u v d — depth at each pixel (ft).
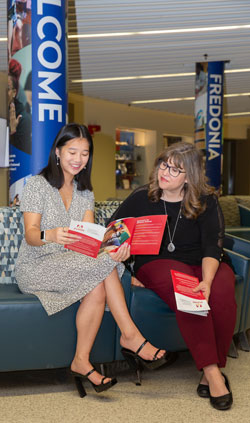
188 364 9.30
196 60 26.68
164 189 8.48
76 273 7.64
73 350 7.74
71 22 20.03
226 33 21.76
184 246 8.71
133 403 7.41
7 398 7.58
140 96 37.37
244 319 9.70
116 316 7.70
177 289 7.47
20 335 7.48
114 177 42.70
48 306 7.47
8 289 8.51
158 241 7.52
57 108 11.85
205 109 27.17
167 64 27.43
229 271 8.42
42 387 8.07
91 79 31.04
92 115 40.52
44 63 11.67
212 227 8.52
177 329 8.33
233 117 49.78
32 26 11.63
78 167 8.27
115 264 7.54
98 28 20.89
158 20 19.98
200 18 19.77
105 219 10.05
